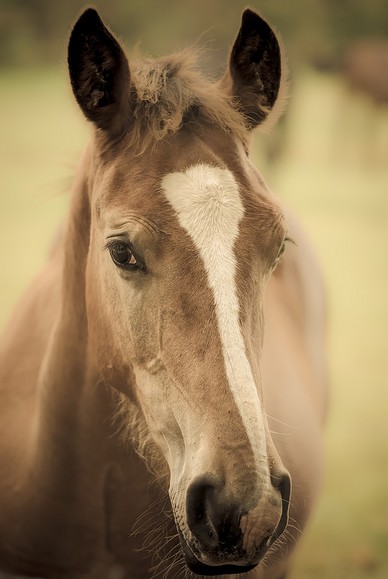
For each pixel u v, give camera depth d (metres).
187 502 2.93
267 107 3.63
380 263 15.89
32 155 24.94
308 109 39.25
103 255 3.40
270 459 2.93
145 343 3.22
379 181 25.00
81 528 3.93
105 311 3.46
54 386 3.82
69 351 3.77
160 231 3.10
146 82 3.40
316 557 6.33
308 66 35.44
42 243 16.20
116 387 3.57
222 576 3.61
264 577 4.02
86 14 3.36
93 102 3.45
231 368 2.96
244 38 3.58
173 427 3.17
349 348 11.28
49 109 34.84
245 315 3.04
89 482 3.83
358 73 33.28
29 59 45.75
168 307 3.10
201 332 3.02
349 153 30.64
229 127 3.35
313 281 5.49
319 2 44.22
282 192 22.38
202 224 3.09
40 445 3.90
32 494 3.97
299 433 4.23
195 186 3.14
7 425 4.25
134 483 3.76
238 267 3.06
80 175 3.78
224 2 41.88
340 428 8.85
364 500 7.30
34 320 4.49
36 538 4.02
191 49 3.71
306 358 4.90
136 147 3.33
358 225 18.78
